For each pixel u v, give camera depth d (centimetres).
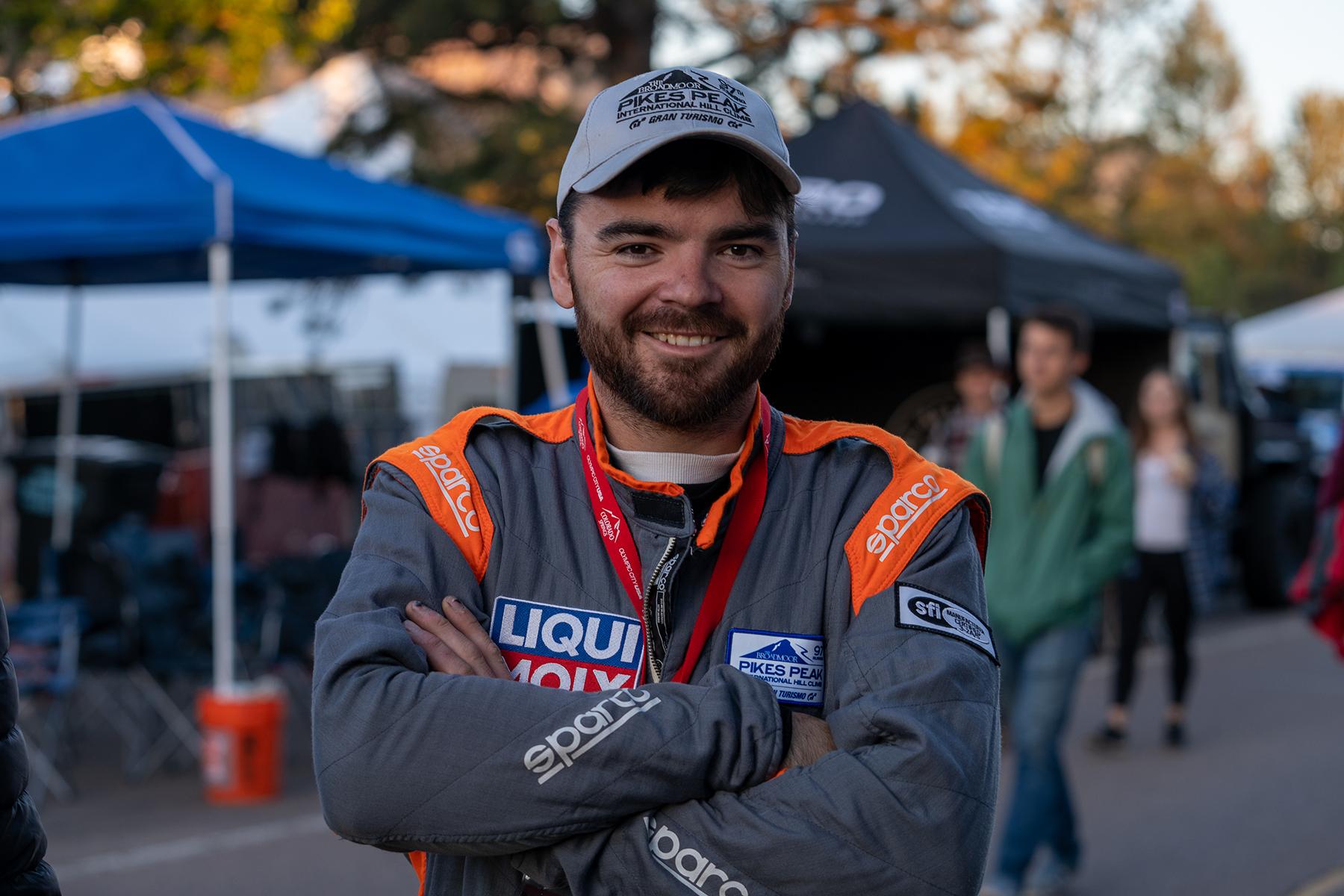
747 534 161
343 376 1156
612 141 155
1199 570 840
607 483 161
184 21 1160
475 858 157
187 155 585
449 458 165
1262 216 5331
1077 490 442
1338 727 756
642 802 146
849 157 1005
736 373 158
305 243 612
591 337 159
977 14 1748
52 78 1176
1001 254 909
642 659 157
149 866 507
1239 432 1189
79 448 927
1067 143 3394
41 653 625
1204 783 639
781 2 1719
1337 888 488
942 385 1223
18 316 1115
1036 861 498
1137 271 1072
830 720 154
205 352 1145
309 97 1661
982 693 154
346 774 147
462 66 1798
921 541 161
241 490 1023
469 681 149
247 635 689
